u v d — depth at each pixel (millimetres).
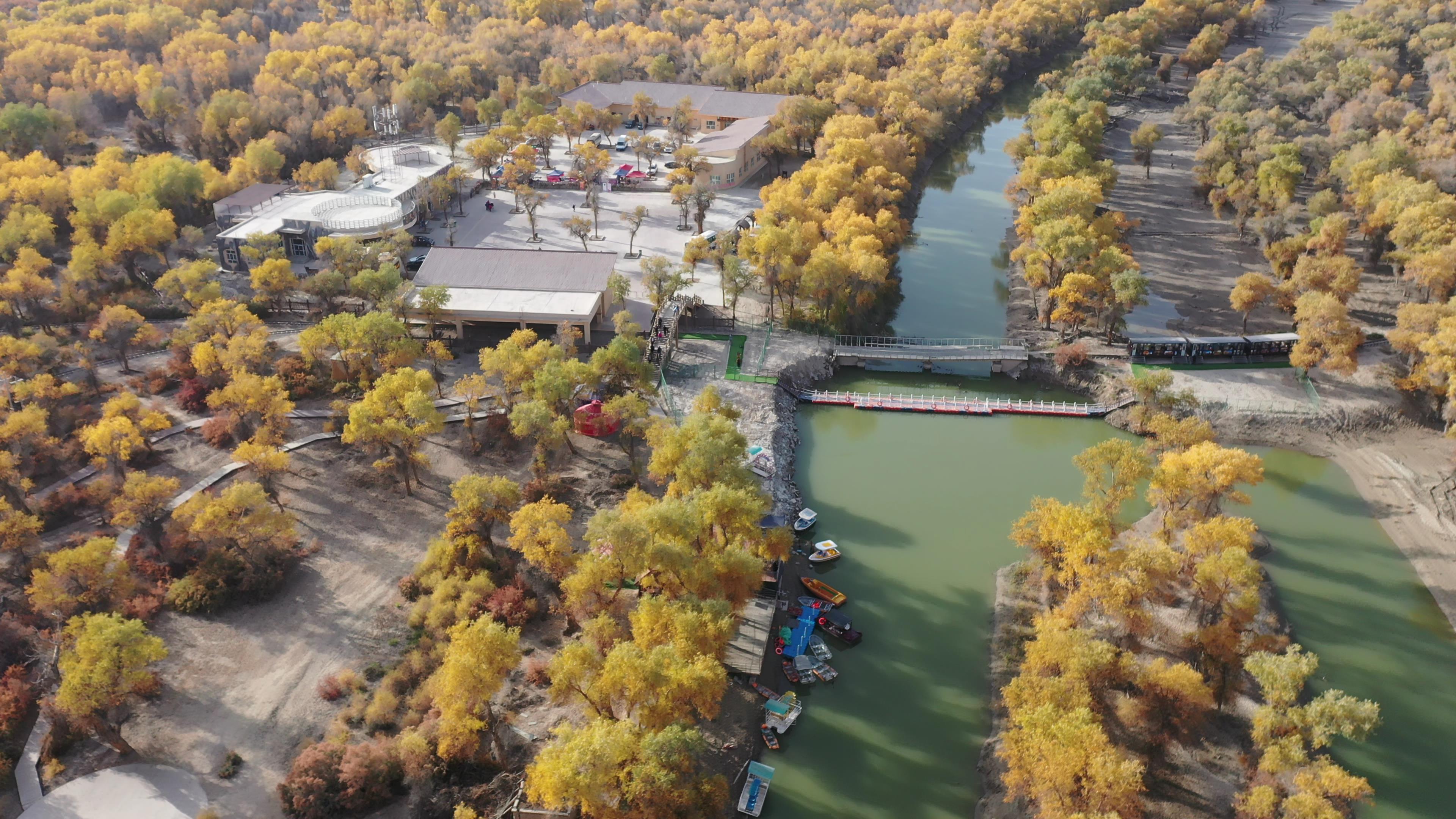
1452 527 125188
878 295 188375
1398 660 105562
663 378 155250
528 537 103062
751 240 175625
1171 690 90438
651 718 82250
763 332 172125
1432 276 155500
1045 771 79375
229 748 90500
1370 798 84625
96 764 89000
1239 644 96562
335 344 150875
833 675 102500
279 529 110875
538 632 104375
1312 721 82188
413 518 122688
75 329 166625
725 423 116312
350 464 132625
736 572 98625
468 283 171500
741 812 87500
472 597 104375
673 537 99375
